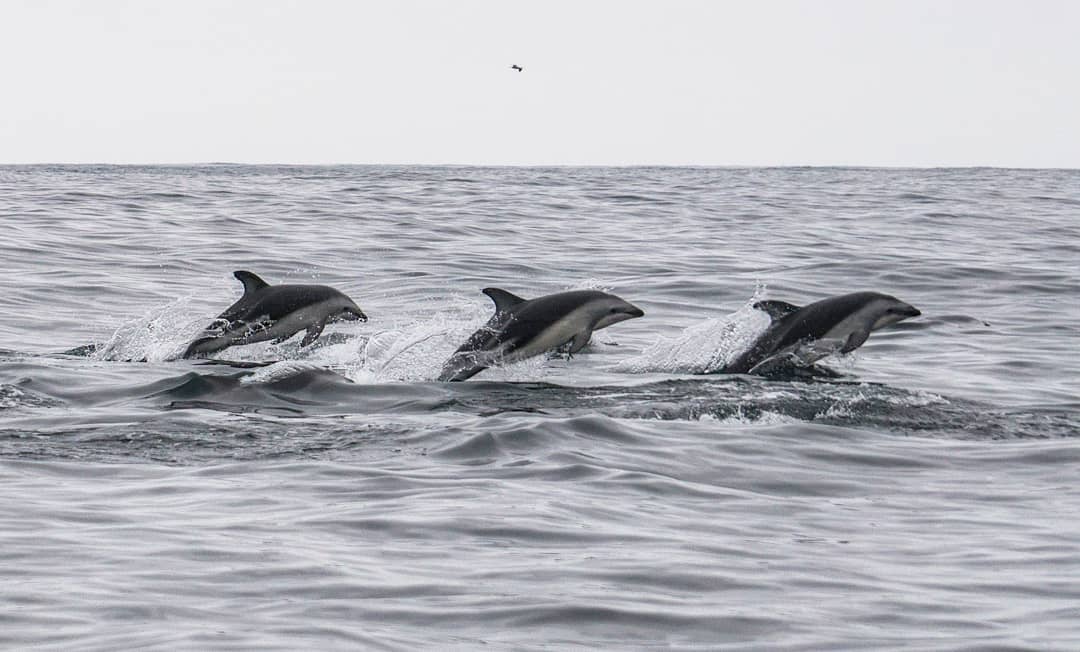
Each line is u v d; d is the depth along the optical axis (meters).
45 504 19.17
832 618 14.99
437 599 15.27
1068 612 15.29
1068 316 44.97
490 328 32.31
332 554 16.89
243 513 18.92
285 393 28.89
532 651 13.73
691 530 18.66
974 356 36.88
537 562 16.75
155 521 18.34
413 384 30.30
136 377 31.03
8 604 14.67
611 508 19.69
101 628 13.98
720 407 27.66
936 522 19.58
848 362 35.22
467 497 20.00
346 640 13.81
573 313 32.16
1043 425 27.08
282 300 35.56
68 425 25.22
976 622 14.91
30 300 45.06
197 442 23.70
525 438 24.03
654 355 34.84
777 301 33.72
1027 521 19.64
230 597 15.14
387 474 21.44
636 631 14.43
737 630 14.54
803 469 22.89
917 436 25.75
